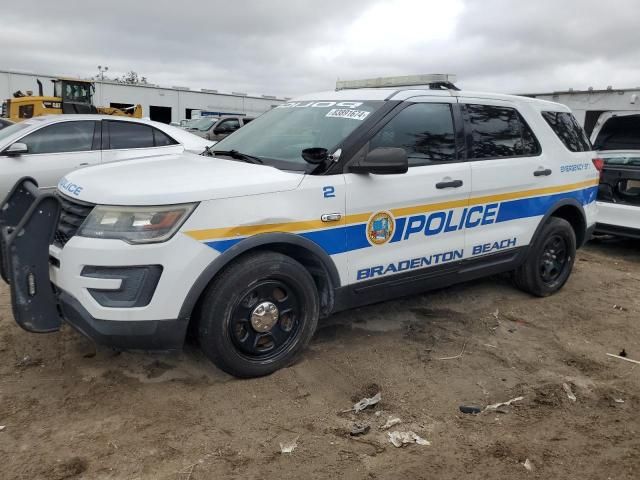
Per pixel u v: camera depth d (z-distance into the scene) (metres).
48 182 7.25
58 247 3.29
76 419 3.08
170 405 3.25
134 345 3.17
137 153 7.93
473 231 4.55
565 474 2.80
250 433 3.03
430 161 4.22
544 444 3.05
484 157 4.59
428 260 4.27
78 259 3.09
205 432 3.02
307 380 3.61
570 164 5.40
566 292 5.75
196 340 3.54
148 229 3.07
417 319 4.76
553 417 3.33
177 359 3.80
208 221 3.19
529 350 4.27
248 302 3.46
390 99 4.11
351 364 3.88
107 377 3.54
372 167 3.64
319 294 3.91
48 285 3.26
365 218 3.82
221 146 4.55
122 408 3.21
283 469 2.75
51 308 3.30
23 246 3.15
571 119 5.69
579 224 5.72
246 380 3.56
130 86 40.91
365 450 2.94
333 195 3.64
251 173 3.51
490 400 3.51
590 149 5.83
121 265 3.05
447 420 3.26
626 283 6.23
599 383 3.78
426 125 4.24
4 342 3.96
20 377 3.50
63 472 2.64
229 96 45.56
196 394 3.39
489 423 3.24
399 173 3.69
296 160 3.84
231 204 3.27
